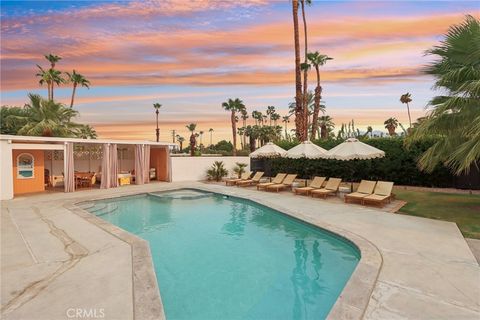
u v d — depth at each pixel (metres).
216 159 21.58
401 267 4.77
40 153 15.55
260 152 16.31
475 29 8.34
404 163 14.73
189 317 4.00
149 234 8.36
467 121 8.40
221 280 5.22
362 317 3.32
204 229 8.86
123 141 17.27
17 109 24.55
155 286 4.19
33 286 4.20
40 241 6.46
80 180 17.16
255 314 4.07
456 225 7.55
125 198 14.04
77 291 4.04
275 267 5.83
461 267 4.77
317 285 4.98
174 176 20.12
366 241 6.22
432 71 9.48
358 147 12.09
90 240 6.54
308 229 8.19
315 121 29.02
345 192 13.02
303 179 19.22
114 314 3.45
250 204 12.41
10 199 12.49
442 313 3.39
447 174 13.64
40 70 27.97
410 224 7.69
